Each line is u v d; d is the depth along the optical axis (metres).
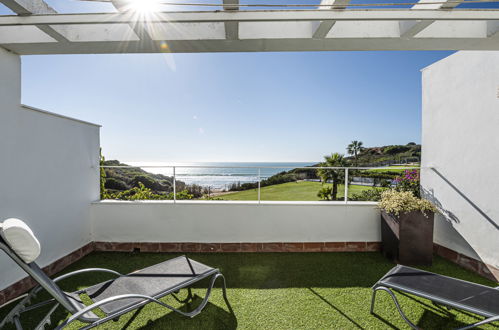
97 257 3.26
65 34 1.96
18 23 1.66
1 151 2.20
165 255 3.34
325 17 1.62
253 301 2.19
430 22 1.68
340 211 3.45
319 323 1.88
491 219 2.54
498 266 2.48
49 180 2.74
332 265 2.97
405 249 2.91
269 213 3.45
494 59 2.49
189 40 2.00
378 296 2.26
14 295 2.26
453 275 2.68
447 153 3.08
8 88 2.26
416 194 3.79
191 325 1.87
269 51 2.25
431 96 3.35
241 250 3.46
